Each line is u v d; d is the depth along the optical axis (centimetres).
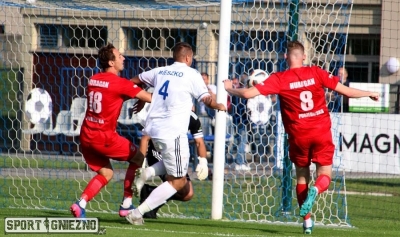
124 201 2539
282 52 3916
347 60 5816
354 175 4253
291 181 3109
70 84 5206
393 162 3912
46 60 4859
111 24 4522
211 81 4609
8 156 4650
